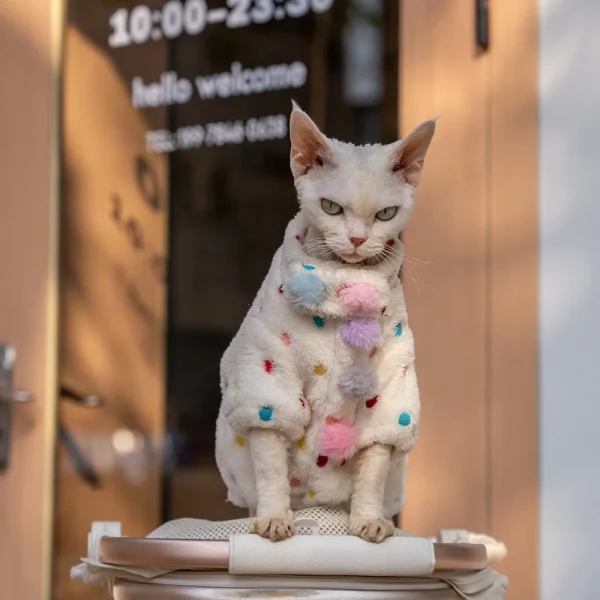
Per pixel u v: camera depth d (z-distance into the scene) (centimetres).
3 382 262
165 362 253
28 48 266
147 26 258
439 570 123
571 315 211
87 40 264
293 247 127
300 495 129
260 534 117
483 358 217
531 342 213
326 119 236
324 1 238
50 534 260
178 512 248
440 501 219
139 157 259
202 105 252
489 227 219
